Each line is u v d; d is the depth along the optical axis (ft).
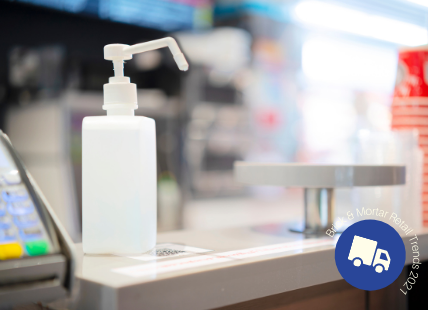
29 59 8.61
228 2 12.28
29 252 1.20
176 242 1.97
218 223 10.13
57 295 1.23
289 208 12.00
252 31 12.44
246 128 11.80
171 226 9.07
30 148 8.19
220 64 10.89
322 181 1.96
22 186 1.33
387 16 6.29
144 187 1.71
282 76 13.10
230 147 11.08
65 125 8.01
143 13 9.84
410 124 2.59
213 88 10.91
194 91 10.34
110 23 9.56
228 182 10.64
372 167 2.01
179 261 1.54
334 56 13.66
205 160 10.34
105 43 9.56
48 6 8.61
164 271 1.37
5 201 1.28
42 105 8.45
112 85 1.75
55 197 7.68
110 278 1.29
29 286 1.18
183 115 10.06
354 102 14.32
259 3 12.50
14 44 8.47
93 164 1.70
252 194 11.15
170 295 1.30
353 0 6.32
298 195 12.36
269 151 12.55
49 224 1.28
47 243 1.24
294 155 13.34
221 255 1.63
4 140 1.43
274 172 2.02
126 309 1.21
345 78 14.11
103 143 1.69
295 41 13.46
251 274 1.49
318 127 13.98
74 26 9.12
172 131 9.37
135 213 1.69
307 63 13.74
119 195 1.69
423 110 2.58
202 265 1.45
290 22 12.88
